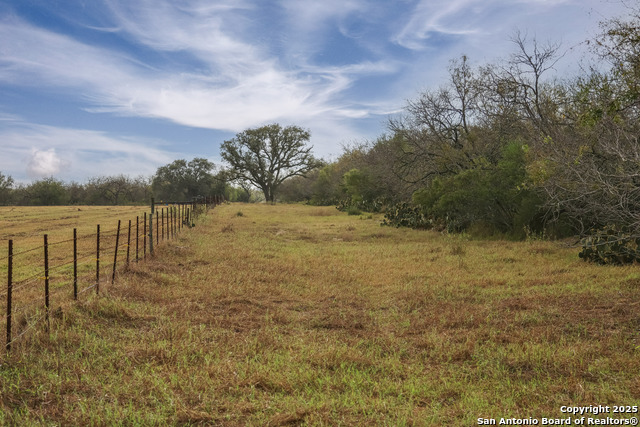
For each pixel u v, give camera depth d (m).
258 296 9.30
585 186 12.55
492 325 7.31
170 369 5.48
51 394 4.68
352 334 7.22
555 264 12.27
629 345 6.14
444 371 5.67
